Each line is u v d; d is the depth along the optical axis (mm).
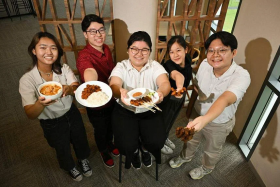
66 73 1702
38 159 2469
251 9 2146
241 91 1447
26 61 4312
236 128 2695
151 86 1703
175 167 2385
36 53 1470
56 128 1750
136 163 2197
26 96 1485
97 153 2561
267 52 1982
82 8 2197
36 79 1559
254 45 2145
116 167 2393
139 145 2004
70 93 1585
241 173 2348
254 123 2373
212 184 2246
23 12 6418
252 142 2545
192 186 2229
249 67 2266
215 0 2287
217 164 2430
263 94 2117
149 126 1657
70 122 1837
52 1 2125
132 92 1524
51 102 1373
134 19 2623
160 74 1614
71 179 2273
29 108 1444
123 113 1670
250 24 2178
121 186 2225
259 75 2135
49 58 1480
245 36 2271
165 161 2461
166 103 1906
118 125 1642
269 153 2076
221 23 2465
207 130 1870
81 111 3023
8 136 2748
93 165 2424
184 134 1235
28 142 2672
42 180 2262
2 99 3344
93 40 1806
